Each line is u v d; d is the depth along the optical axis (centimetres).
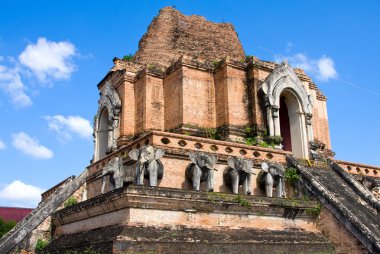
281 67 2475
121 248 1262
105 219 1542
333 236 1703
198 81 2486
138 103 2642
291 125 2553
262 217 1648
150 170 1642
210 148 1920
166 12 3097
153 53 2934
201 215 1508
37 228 2055
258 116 2375
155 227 1395
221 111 2427
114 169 1730
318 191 1816
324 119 3044
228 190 1877
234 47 3114
